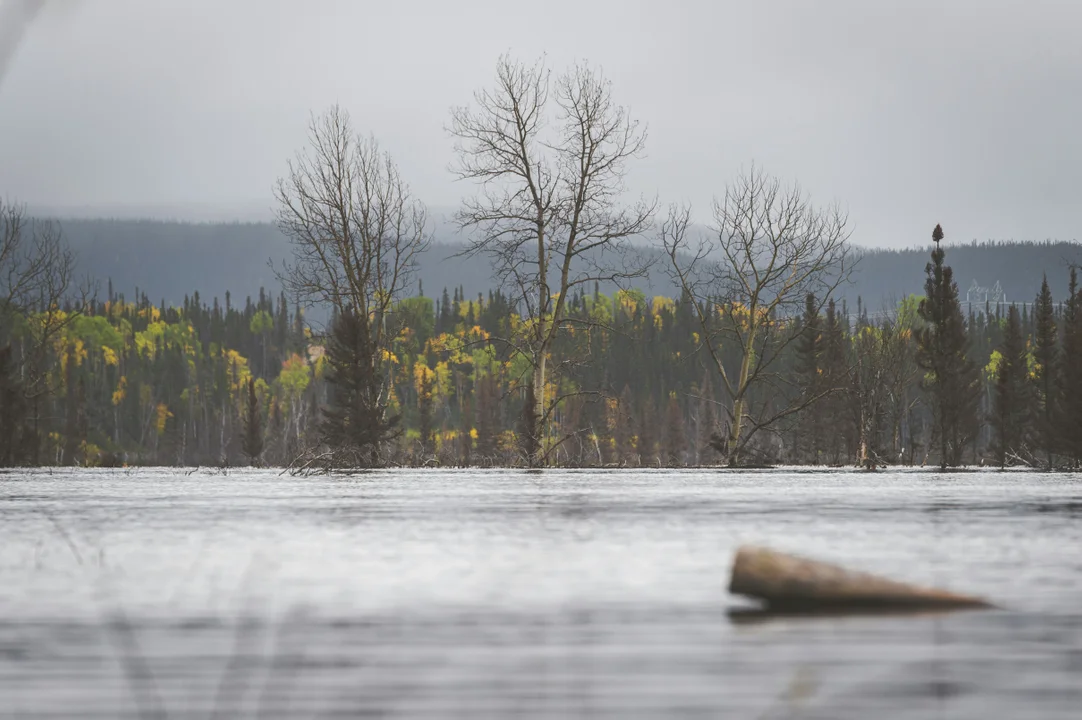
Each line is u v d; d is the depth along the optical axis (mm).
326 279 173875
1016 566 43094
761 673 25812
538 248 160000
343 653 28016
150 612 33469
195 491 97938
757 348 175625
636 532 56500
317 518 65812
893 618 31953
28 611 33656
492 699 23797
